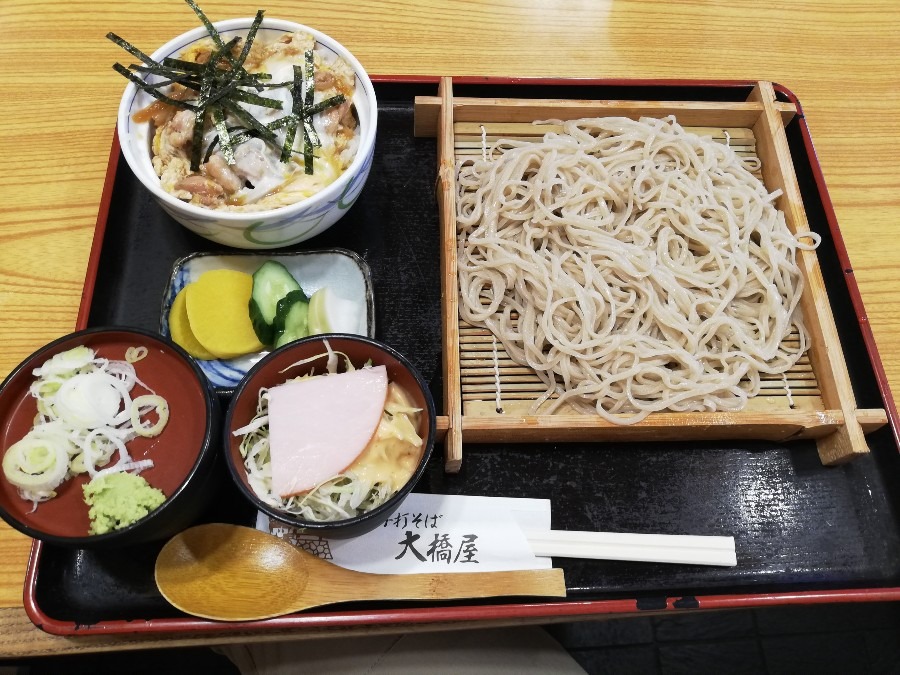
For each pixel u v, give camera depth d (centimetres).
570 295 40
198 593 33
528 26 49
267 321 37
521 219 43
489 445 38
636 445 39
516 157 43
